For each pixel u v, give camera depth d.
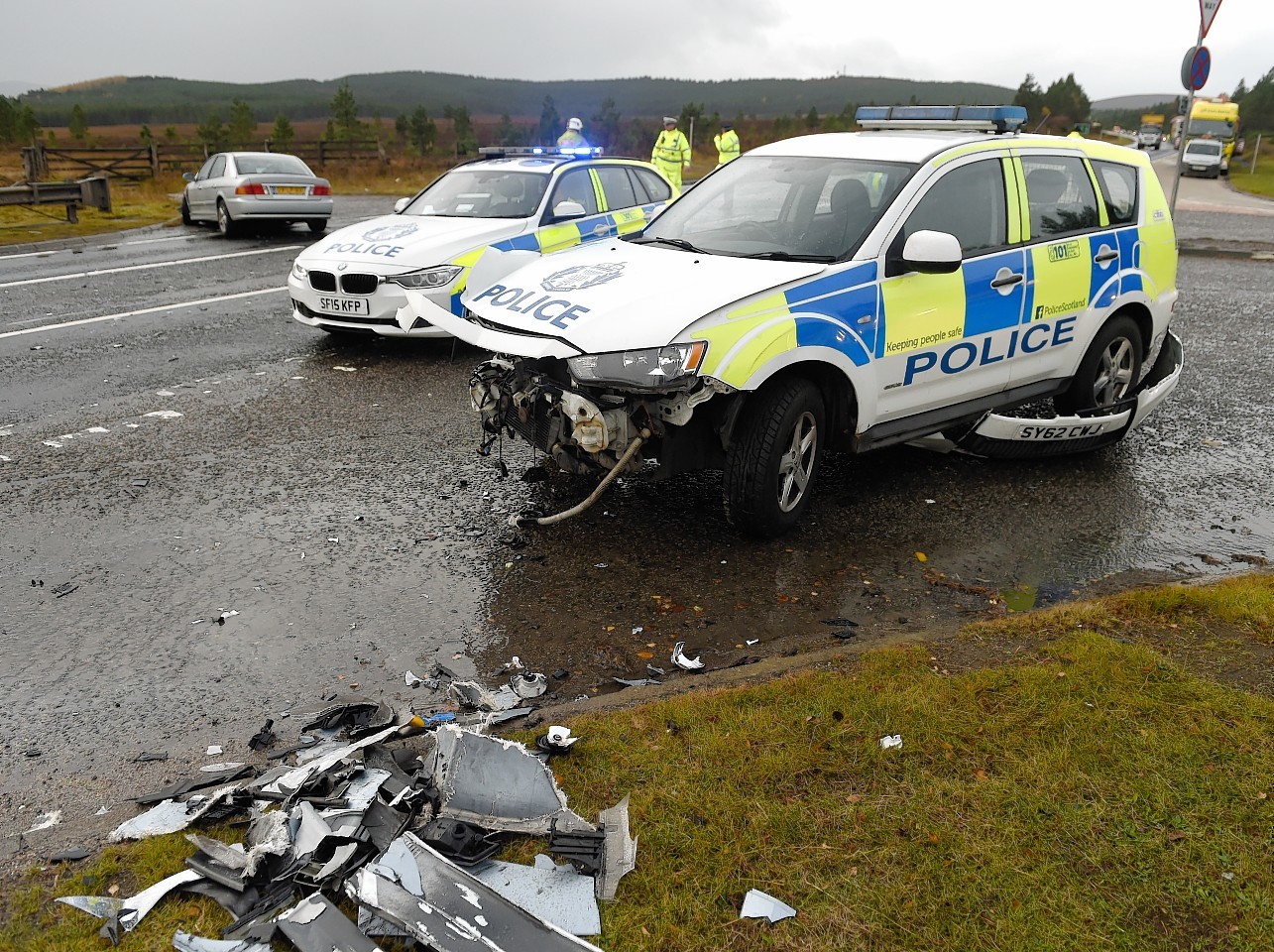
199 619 3.99
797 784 2.77
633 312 4.25
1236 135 58.41
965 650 3.54
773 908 2.33
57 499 5.19
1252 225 19.22
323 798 2.64
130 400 7.00
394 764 2.85
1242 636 3.61
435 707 3.38
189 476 5.54
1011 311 5.39
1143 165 6.50
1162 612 3.80
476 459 5.88
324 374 7.80
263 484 5.45
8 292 11.02
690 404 4.14
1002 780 2.78
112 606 4.08
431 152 37.97
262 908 2.33
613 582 4.36
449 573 4.42
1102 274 5.92
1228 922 2.30
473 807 2.60
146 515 5.00
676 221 5.54
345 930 2.22
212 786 2.87
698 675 3.46
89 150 26.56
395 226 8.78
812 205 5.14
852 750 2.92
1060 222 5.77
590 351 4.10
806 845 2.54
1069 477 5.76
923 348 4.98
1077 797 2.71
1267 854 2.50
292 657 3.71
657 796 2.71
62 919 2.31
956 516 5.17
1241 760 2.86
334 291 8.22
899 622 4.03
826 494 5.46
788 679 3.31
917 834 2.57
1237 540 4.88
